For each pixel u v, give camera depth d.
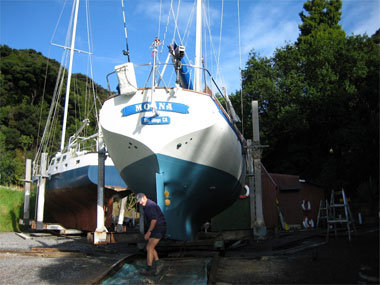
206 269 5.68
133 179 7.33
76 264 6.52
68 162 13.55
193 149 6.73
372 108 21.88
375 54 23.75
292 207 15.92
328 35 26.14
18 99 48.28
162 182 6.75
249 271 5.45
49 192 15.26
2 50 54.97
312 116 23.42
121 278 5.25
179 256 7.07
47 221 18.44
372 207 17.23
